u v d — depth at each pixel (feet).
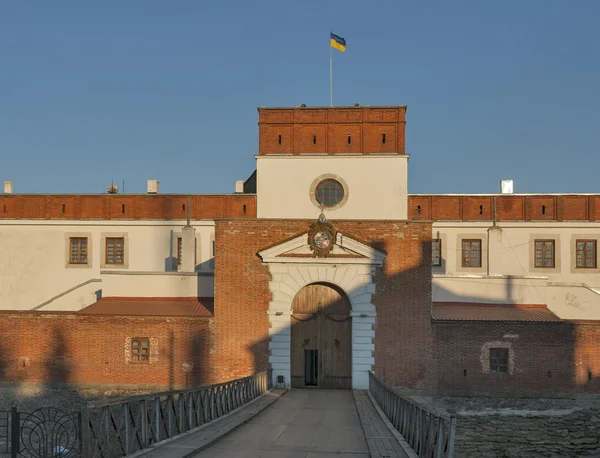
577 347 100.07
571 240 144.87
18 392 103.04
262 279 104.37
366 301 103.04
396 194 130.72
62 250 149.79
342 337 104.27
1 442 62.44
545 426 95.40
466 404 100.78
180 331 103.86
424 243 103.65
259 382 93.91
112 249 149.79
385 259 103.45
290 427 66.80
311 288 105.09
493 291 116.98
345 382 103.40
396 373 102.27
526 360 100.63
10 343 103.76
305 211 131.54
